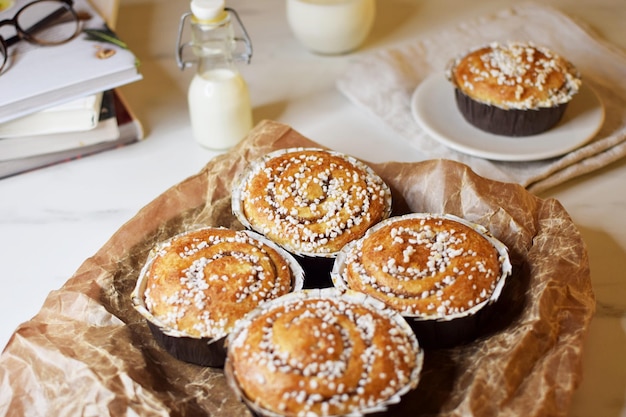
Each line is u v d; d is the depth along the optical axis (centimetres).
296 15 84
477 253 57
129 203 70
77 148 75
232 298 55
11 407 53
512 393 51
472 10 93
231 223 65
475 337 56
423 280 55
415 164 66
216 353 55
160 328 55
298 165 64
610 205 69
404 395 51
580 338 53
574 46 85
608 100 78
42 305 59
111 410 51
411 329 54
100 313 57
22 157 73
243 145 68
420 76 83
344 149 75
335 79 84
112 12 82
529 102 71
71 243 67
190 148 76
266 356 51
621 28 90
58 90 70
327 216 61
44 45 75
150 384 54
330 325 52
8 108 69
